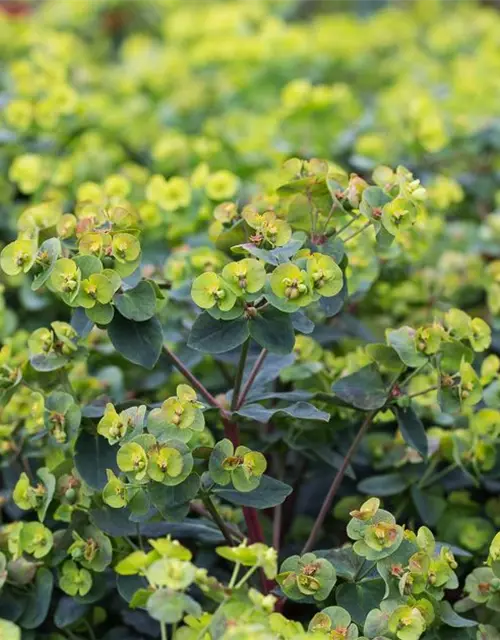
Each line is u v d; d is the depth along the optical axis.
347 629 0.85
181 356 1.03
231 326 0.88
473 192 1.31
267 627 0.81
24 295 1.15
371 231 1.02
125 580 0.91
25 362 0.93
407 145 1.27
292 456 1.05
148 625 0.94
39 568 0.92
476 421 0.98
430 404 1.02
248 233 0.91
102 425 0.88
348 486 1.03
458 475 1.01
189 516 0.99
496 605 0.90
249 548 0.81
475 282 1.14
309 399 0.94
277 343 0.87
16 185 1.29
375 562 0.88
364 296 1.11
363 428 0.95
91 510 0.91
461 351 0.91
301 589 0.87
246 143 1.31
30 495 0.92
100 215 0.92
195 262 1.02
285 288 0.86
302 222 0.92
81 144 1.31
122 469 0.86
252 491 0.89
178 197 1.10
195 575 0.81
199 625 0.82
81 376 1.04
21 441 1.00
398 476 1.00
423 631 0.86
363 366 0.96
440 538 1.00
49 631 0.96
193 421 0.87
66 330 0.93
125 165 1.33
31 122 1.25
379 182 0.92
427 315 1.13
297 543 1.01
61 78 1.30
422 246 1.10
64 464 0.93
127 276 0.89
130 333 0.90
